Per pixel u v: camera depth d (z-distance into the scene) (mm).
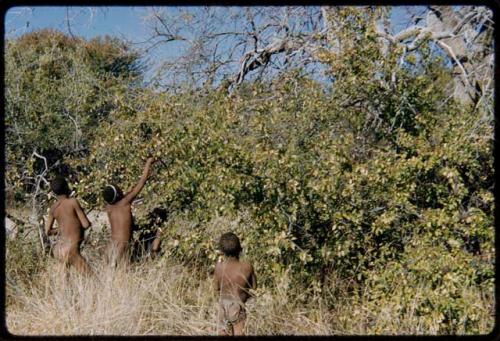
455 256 4805
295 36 7832
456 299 4559
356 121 6012
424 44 6328
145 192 6516
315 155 5359
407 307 4742
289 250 5574
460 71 7004
